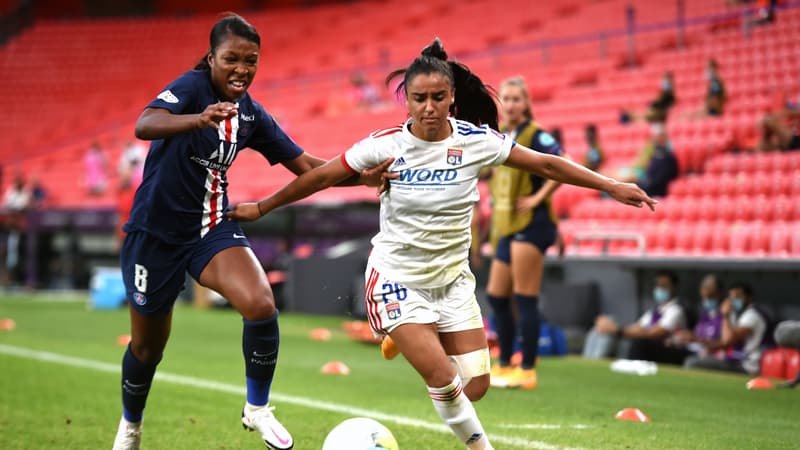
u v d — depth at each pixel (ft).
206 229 50.14
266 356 49.24
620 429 64.75
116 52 367.45
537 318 85.51
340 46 319.27
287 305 177.47
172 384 87.51
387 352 49.93
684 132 165.17
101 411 73.77
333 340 132.05
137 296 49.49
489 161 46.65
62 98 351.05
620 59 215.10
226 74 48.24
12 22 396.78
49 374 94.73
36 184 258.98
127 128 315.37
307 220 190.49
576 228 146.20
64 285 241.55
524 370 86.38
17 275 250.16
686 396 82.07
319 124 258.16
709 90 169.78
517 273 84.69
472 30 284.82
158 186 48.52
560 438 61.26
